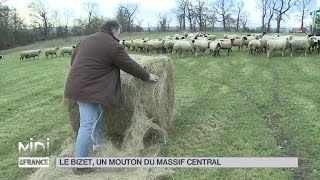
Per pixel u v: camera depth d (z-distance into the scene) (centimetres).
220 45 2277
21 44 7675
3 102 1276
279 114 950
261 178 614
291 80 1407
